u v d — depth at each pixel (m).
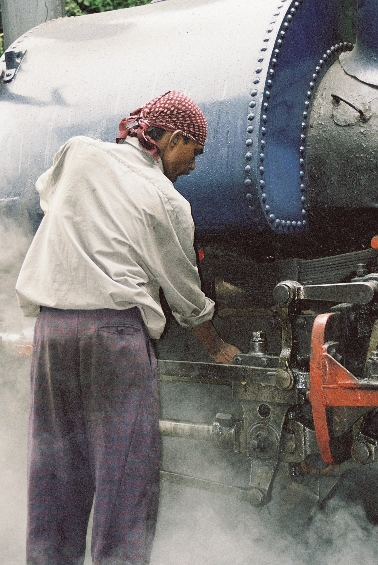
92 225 2.11
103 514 2.11
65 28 3.21
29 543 2.21
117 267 2.08
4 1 4.79
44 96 2.95
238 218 2.39
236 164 2.34
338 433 2.16
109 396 2.10
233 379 2.38
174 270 2.21
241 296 2.62
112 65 2.79
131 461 2.12
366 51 2.43
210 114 2.41
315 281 2.48
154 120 2.24
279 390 2.29
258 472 2.35
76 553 2.26
